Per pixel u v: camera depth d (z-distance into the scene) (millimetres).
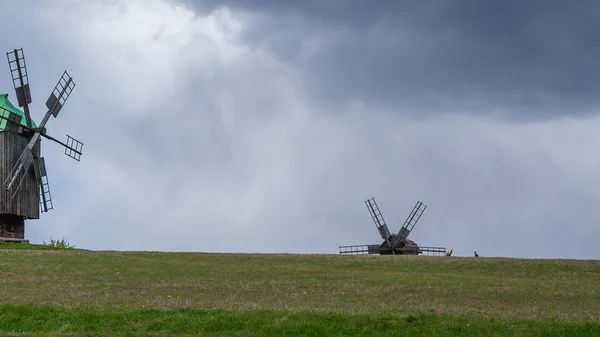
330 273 53344
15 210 73125
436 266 58781
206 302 37656
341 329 30938
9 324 31797
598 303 39875
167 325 31438
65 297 38625
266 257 62562
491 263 59562
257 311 33812
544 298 41625
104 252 62969
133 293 40719
